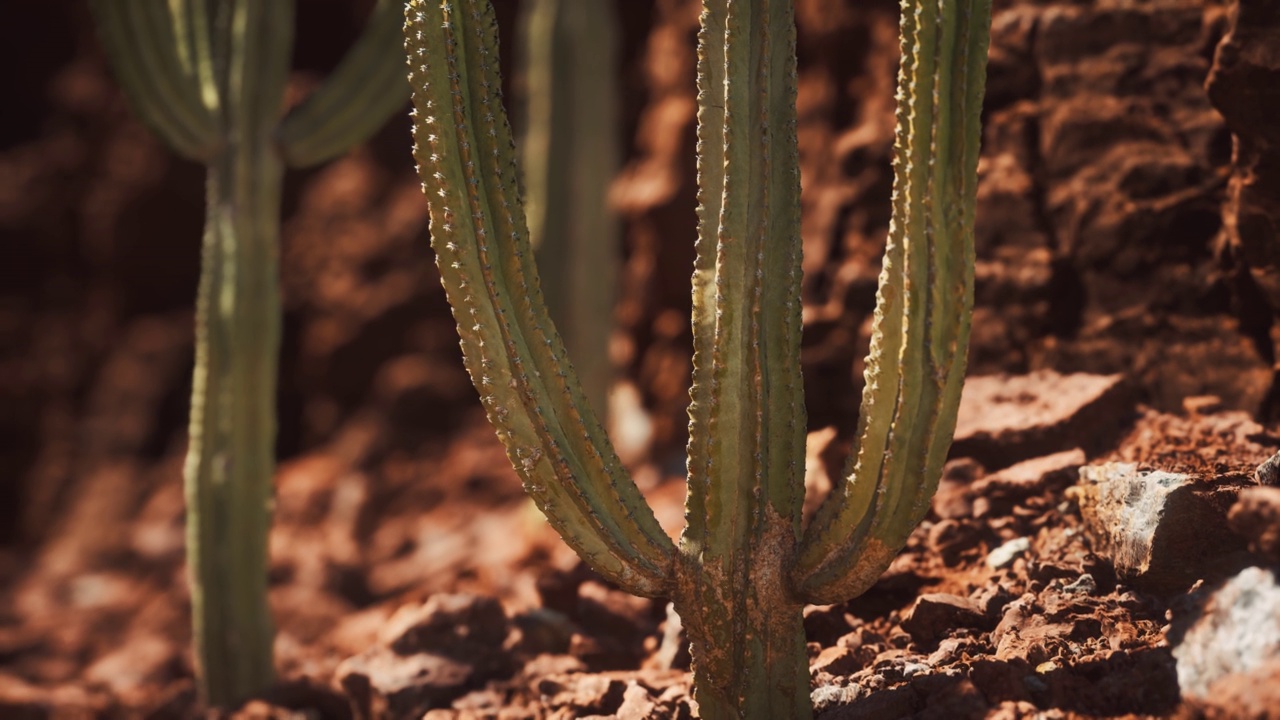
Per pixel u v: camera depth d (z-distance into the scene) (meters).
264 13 3.57
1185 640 1.98
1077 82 3.45
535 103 5.60
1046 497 2.96
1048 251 3.53
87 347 9.28
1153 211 3.29
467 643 3.25
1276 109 2.78
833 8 4.91
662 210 6.20
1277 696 1.73
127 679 5.60
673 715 2.54
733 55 2.12
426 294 8.09
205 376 3.54
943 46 1.99
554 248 5.54
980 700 2.11
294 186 8.71
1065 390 3.30
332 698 3.45
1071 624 2.37
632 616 3.36
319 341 8.30
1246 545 2.30
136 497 8.65
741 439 2.14
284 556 6.62
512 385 2.14
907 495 2.05
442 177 2.12
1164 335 3.28
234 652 3.54
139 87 3.39
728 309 2.12
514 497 6.99
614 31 5.66
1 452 9.29
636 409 6.41
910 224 2.01
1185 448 2.95
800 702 2.20
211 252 3.56
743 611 2.17
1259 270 2.96
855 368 4.21
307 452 8.19
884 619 2.82
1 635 6.83
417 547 6.74
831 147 4.86
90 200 9.30
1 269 9.48
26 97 9.95
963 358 2.06
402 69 3.67
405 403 7.86
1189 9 3.25
